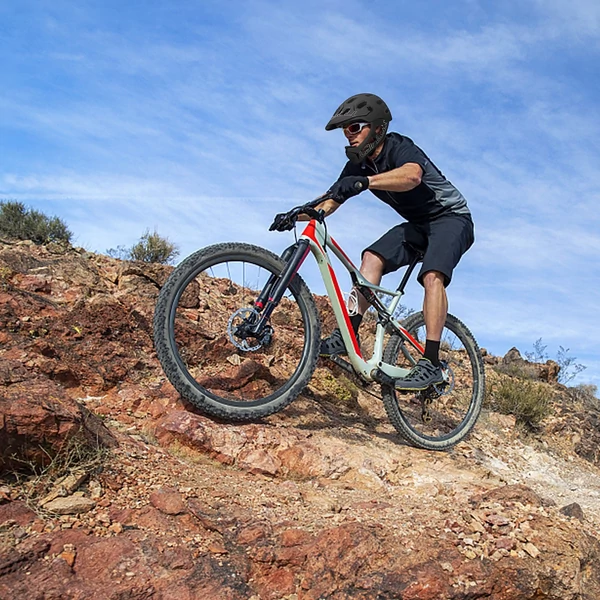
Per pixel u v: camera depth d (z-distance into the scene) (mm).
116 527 2756
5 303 4188
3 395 2939
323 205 4227
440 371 4473
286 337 5191
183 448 3592
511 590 2830
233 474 3543
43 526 2662
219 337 4660
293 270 3906
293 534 2896
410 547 2875
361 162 4266
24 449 2891
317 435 4160
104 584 2473
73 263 5070
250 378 4332
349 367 4340
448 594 2709
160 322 3652
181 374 3672
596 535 3584
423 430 5207
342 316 4207
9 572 2412
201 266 3783
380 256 4594
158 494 3012
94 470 3055
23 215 6699
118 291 4922
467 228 4477
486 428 5910
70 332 4176
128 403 3914
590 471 5938
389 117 4211
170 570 2613
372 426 4836
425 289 4410
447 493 3910
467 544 2947
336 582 2713
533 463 5551
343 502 3500
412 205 4430
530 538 3037
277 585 2734
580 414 7215
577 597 2926
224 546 2822
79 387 3926
